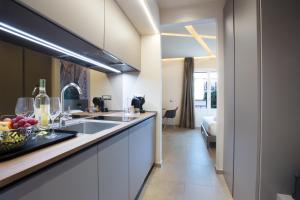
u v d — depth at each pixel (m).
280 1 1.25
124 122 1.70
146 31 2.70
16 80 1.34
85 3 1.34
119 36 1.96
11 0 0.81
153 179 2.38
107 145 1.24
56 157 0.76
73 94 2.14
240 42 1.69
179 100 6.79
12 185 0.60
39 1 0.93
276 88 1.25
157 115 2.82
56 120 1.59
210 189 2.13
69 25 1.16
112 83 2.90
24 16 0.97
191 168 2.74
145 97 2.86
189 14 2.68
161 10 2.78
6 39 1.27
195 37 4.32
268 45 1.26
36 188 0.69
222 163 2.56
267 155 1.27
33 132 1.01
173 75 6.84
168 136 5.01
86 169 1.00
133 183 1.78
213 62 6.49
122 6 1.95
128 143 1.64
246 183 1.51
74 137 1.09
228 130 2.22
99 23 1.53
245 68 1.54
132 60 2.42
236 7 1.83
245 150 1.54
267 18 1.26
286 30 1.24
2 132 0.77
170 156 3.29
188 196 1.98
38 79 1.55
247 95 1.49
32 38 1.29
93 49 1.58
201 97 6.80
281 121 1.25
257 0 1.27
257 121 1.28
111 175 1.30
